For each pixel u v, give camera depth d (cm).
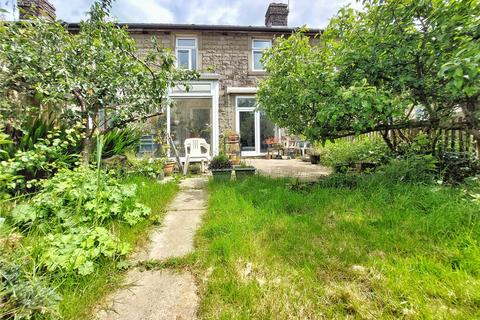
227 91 880
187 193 371
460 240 162
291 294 130
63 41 327
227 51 900
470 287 123
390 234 181
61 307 122
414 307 116
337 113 276
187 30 865
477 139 297
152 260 172
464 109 294
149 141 670
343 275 143
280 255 165
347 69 326
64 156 300
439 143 362
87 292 135
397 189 266
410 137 414
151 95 385
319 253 164
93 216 215
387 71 304
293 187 342
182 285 147
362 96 257
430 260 147
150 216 251
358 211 230
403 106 273
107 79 339
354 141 591
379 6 287
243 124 915
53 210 204
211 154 718
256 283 138
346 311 119
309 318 116
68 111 335
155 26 828
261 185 352
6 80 308
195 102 760
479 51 197
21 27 328
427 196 236
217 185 386
